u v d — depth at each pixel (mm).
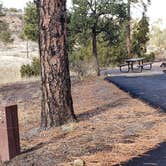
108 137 6871
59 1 7918
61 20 7965
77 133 7254
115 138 6793
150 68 26750
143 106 9758
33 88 16750
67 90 8078
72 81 18031
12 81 22297
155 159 5637
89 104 10562
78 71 21625
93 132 7250
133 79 17766
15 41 69938
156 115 8531
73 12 22875
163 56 44562
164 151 5980
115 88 13945
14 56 56188
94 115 8812
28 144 6832
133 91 12820
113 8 22719
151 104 9977
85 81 17578
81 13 22656
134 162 5547
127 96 11719
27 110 10703
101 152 6059
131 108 9516
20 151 6266
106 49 33688
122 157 5793
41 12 7934
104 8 22781
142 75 20688
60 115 7953
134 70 26578
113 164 5508
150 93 12180
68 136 7113
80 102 11094
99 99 11398
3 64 41531
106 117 8516
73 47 25125
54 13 7891
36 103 12078
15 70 30172
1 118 6074
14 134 6145
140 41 38719
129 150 6109
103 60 33531
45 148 6465
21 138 7344
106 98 11492
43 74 7984
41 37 7980
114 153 5988
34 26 24938
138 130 7277
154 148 6160
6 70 30156
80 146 6414
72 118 8117
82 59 25859
